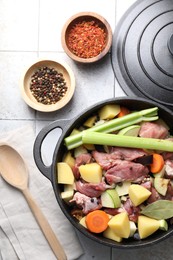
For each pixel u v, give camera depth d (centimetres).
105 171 76
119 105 78
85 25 84
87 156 77
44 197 83
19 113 85
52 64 85
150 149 76
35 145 73
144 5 85
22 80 83
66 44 82
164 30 84
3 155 83
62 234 83
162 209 74
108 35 82
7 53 86
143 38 84
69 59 86
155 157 75
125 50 84
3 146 82
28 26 87
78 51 83
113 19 86
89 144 77
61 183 75
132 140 75
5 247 82
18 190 84
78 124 78
